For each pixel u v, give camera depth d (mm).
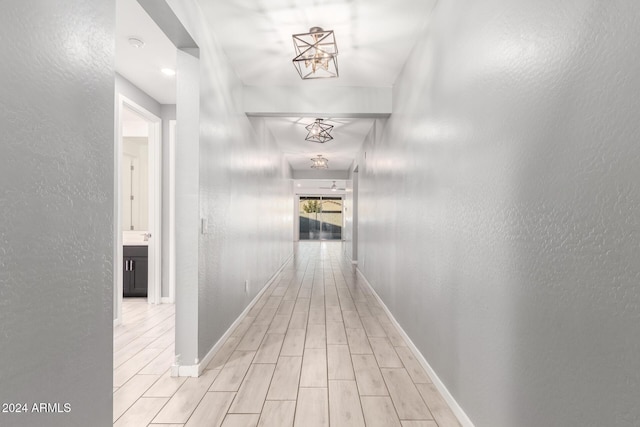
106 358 1347
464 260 1880
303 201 17156
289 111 3826
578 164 1046
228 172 3229
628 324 877
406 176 3195
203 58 2533
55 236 1090
